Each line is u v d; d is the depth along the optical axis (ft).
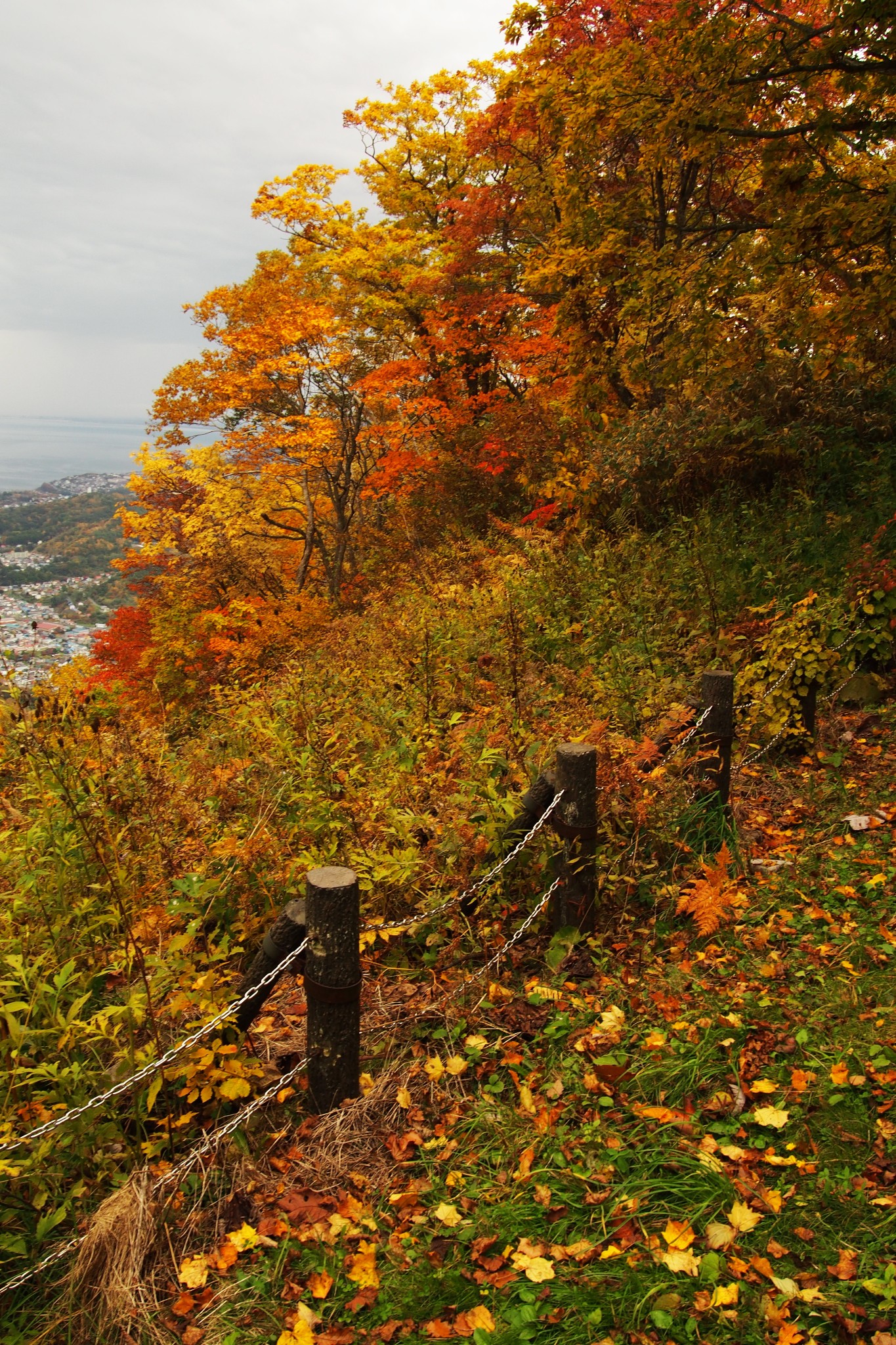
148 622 53.42
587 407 38.14
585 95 32.65
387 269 60.08
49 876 11.99
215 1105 9.16
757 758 18.17
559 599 25.55
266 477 62.44
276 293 63.31
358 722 19.01
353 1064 9.37
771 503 28.96
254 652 48.39
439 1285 7.27
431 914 10.73
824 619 20.02
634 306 31.83
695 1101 9.08
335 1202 8.29
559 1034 10.31
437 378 56.24
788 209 28.25
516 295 50.16
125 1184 7.92
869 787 16.78
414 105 61.21
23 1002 8.46
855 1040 9.45
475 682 19.99
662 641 21.39
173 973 9.66
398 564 53.52
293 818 14.49
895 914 12.08
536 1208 7.90
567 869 11.64
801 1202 7.50
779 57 26.50
